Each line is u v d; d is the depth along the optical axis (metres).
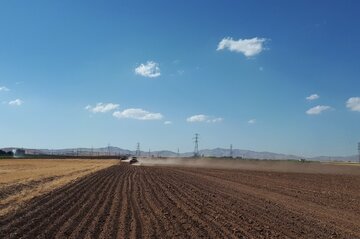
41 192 31.28
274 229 17.58
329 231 17.31
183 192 33.19
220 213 21.92
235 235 16.27
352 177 57.75
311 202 27.81
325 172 71.69
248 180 48.81
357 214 22.59
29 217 19.77
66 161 121.88
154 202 26.36
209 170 74.88
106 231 16.62
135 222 18.78
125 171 68.31
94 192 32.41
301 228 17.92
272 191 35.12
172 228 17.55
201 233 16.56
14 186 34.03
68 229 16.94
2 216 19.72
